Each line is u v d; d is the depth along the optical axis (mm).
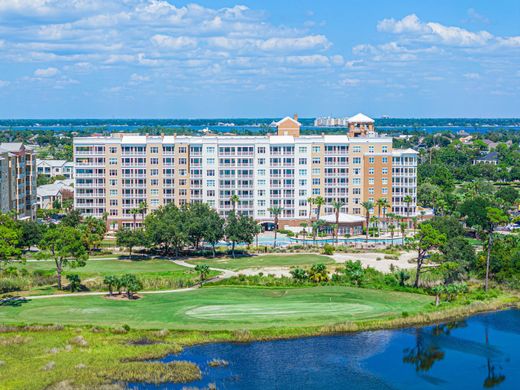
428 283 188750
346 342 142250
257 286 184375
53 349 131625
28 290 178875
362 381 123000
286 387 119312
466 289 178125
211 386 118125
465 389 121375
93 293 175375
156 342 138750
